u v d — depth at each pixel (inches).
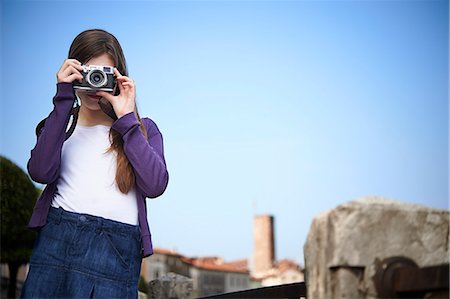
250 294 118.6
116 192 91.6
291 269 2347.4
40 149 89.5
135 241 91.6
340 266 72.9
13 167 659.4
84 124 98.2
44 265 87.9
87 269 86.9
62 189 91.7
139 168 91.4
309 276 80.4
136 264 92.0
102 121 98.2
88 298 86.0
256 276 2640.3
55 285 86.8
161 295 168.1
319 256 76.7
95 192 90.4
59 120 90.9
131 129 92.7
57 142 90.5
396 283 70.4
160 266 1835.6
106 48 99.1
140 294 162.6
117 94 99.9
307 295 81.4
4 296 718.5
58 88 92.7
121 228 90.0
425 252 73.9
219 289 2213.3
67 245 87.7
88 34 99.8
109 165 92.6
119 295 88.4
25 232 661.3
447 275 62.4
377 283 71.9
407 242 73.7
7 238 651.5
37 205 91.7
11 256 654.5
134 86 96.3
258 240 2689.5
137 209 93.5
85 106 97.3
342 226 73.4
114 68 95.3
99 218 89.2
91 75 93.7
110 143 94.8
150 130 104.3
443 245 74.6
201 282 2111.2
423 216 74.5
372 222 73.5
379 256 72.9
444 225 74.9
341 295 72.6
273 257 2667.3
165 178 93.9
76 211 89.6
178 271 1939.0
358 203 75.3
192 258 2202.3
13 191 656.4
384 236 73.4
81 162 93.0
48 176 90.2
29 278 88.4
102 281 87.2
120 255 89.4
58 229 88.9
